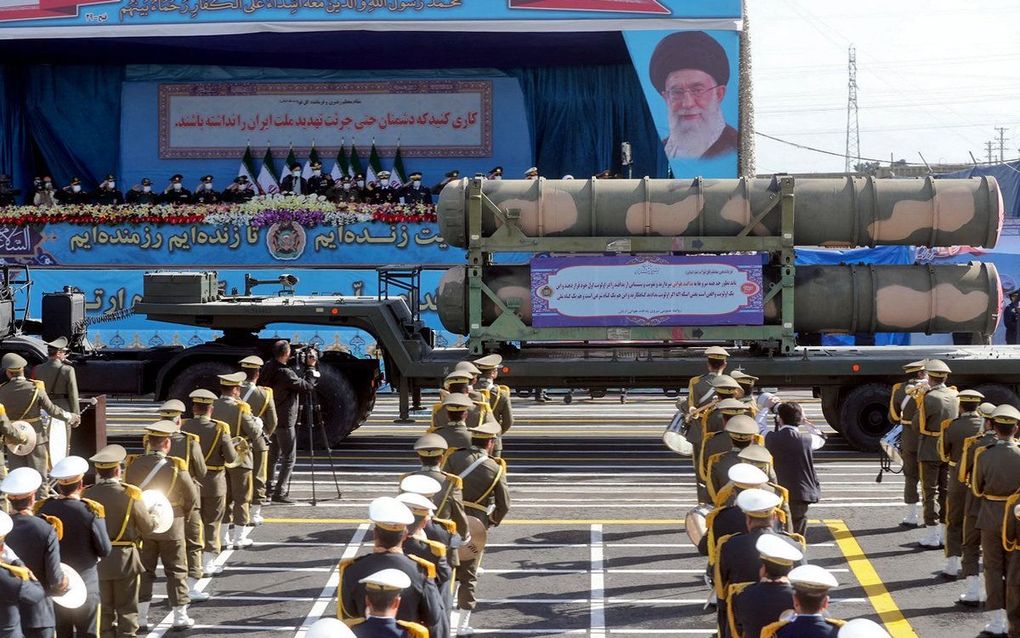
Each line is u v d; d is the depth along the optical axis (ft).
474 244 64.28
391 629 22.97
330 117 117.70
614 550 46.11
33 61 116.16
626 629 37.37
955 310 64.54
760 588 26.20
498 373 64.23
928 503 45.98
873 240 64.80
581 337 64.54
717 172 94.89
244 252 98.84
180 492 37.32
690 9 93.86
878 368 63.72
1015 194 127.95
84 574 32.27
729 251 64.64
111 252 99.86
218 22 96.99
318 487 57.36
